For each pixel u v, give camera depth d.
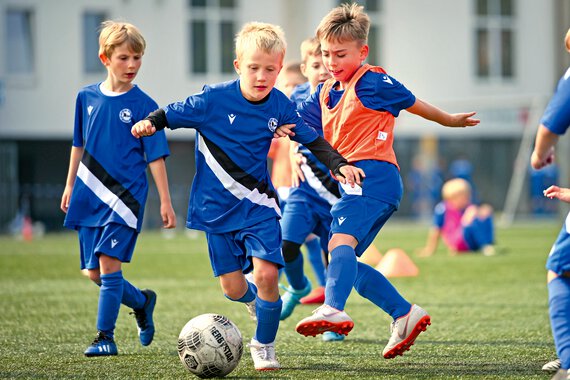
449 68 80.81
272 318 13.99
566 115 11.63
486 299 24.73
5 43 68.69
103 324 15.78
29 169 69.44
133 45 16.02
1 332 18.59
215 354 13.19
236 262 14.20
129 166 16.12
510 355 15.42
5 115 68.94
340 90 14.80
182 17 73.06
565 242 11.50
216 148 13.98
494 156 79.44
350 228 13.98
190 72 73.88
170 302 24.30
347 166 13.73
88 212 16.12
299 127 14.25
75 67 70.38
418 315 14.12
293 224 17.66
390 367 14.29
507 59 83.00
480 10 81.69
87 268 16.17
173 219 16.27
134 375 13.63
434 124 77.62
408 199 77.12
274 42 13.55
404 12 79.50
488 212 42.53
